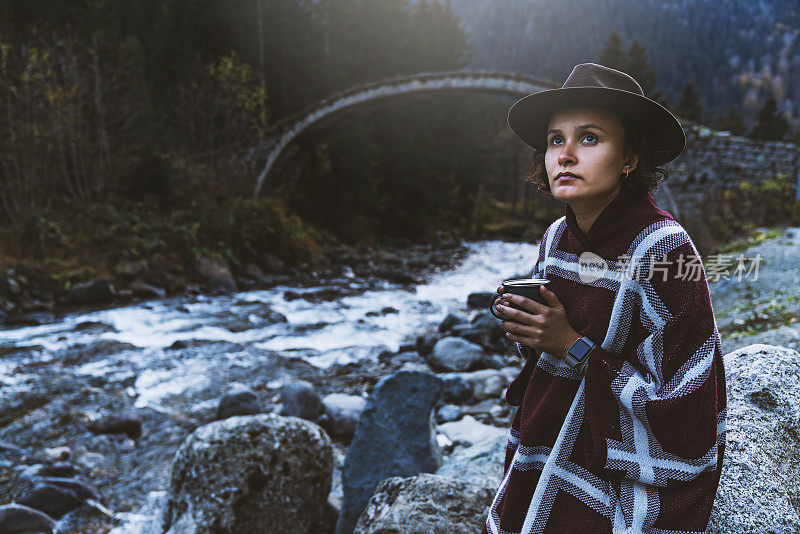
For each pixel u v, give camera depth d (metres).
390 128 25.91
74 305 10.61
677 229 0.99
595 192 1.03
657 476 0.96
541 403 1.11
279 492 2.74
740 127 44.09
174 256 13.38
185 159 16.59
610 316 1.02
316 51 25.77
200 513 2.59
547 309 1.04
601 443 0.99
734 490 1.37
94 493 3.71
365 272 16.41
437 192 29.03
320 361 7.13
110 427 4.86
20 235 11.77
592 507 1.04
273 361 7.08
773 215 10.70
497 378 5.66
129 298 11.30
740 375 1.65
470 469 2.84
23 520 3.27
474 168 33.00
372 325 9.34
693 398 0.92
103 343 7.70
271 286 13.82
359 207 23.12
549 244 1.20
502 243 27.17
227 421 2.85
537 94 1.04
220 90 18.22
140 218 14.37
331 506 3.10
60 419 5.16
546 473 1.09
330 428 4.77
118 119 15.13
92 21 19.36
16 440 4.73
